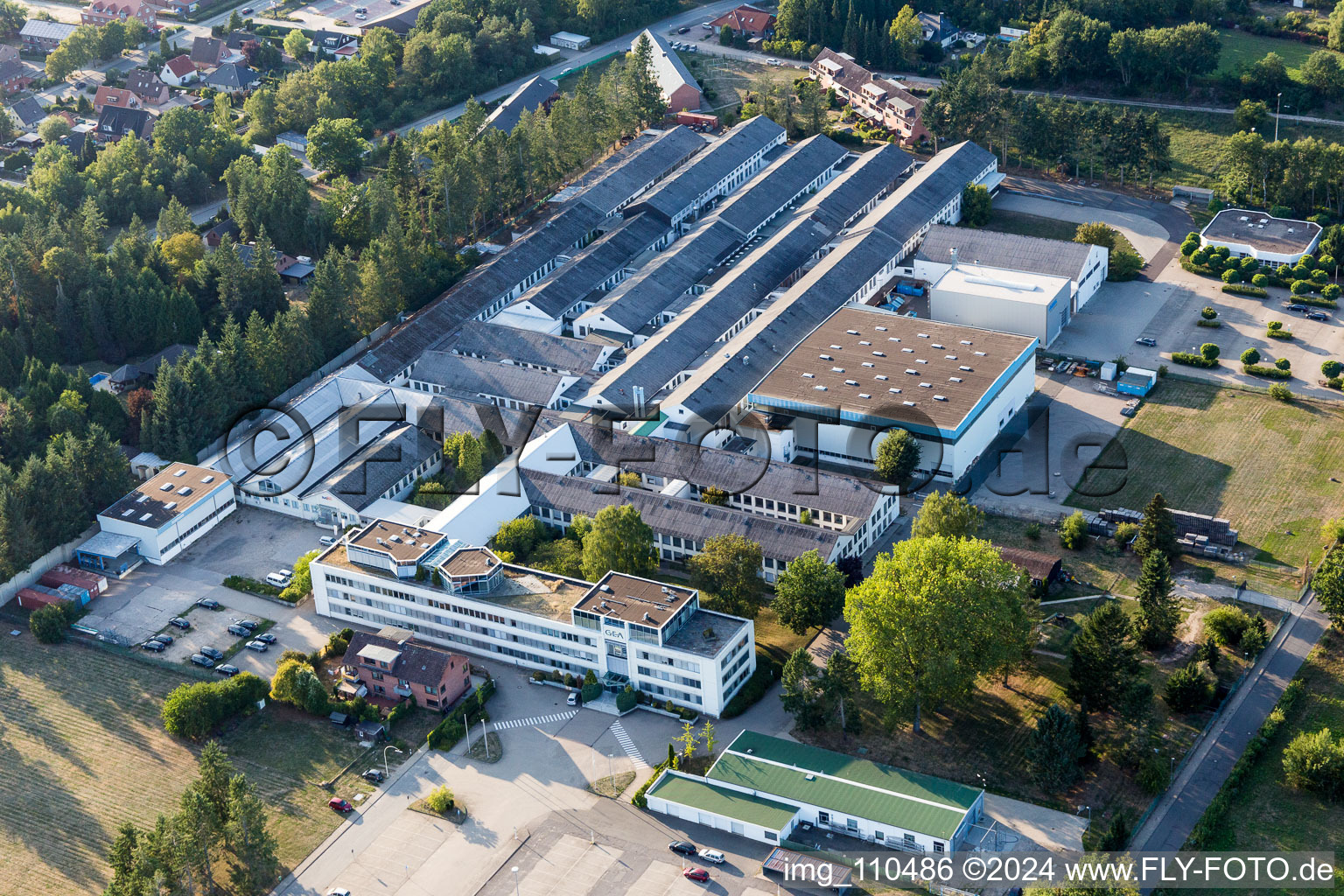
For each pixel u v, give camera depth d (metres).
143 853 199.00
